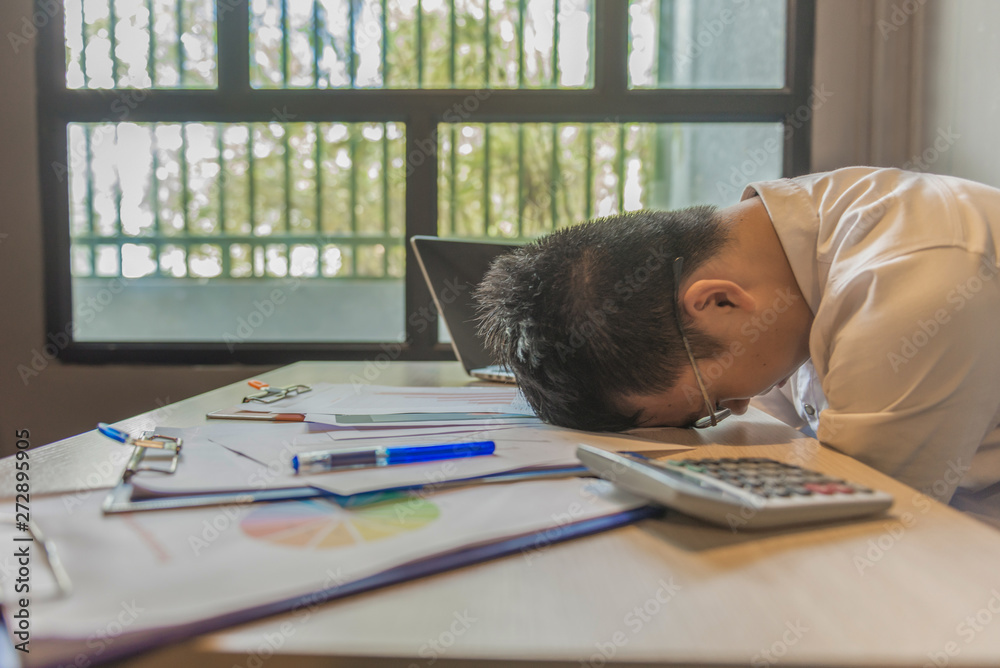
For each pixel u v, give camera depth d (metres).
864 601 0.26
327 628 0.24
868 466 0.47
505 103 1.68
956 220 0.56
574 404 0.60
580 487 0.41
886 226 0.58
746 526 0.34
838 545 0.32
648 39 1.93
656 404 0.61
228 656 0.23
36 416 1.70
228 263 2.16
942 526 0.34
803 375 0.86
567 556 0.31
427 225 1.71
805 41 1.64
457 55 1.97
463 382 1.01
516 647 0.22
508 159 2.05
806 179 0.75
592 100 1.67
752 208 0.70
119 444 0.53
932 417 0.51
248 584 0.26
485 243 1.06
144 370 1.71
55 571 0.28
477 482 0.42
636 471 0.37
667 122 1.70
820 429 0.56
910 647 0.23
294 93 1.68
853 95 1.63
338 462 0.44
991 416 0.54
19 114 1.66
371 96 1.68
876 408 0.52
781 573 0.29
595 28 1.66
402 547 0.30
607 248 0.59
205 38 1.87
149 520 0.34
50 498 0.39
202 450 0.50
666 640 0.23
